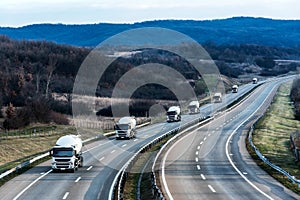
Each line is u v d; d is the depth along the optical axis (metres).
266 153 64.75
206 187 40.88
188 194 37.75
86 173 48.34
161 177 45.91
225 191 39.00
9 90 118.06
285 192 38.47
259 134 87.38
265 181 43.94
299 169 52.28
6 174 45.72
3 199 35.78
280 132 94.62
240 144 73.50
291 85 195.50
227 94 164.25
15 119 91.56
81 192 38.38
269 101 151.12
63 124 97.69
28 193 38.03
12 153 67.81
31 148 72.19
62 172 49.03
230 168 51.97
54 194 37.56
